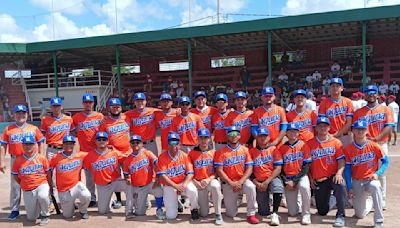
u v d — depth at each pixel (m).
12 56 24.62
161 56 26.59
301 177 6.46
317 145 6.48
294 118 7.21
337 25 17.80
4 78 27.47
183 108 7.54
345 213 6.74
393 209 6.80
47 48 21.39
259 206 6.78
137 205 7.03
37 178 6.74
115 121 7.51
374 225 5.95
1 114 25.52
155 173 6.92
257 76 24.34
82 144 7.64
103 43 20.33
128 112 7.91
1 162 7.13
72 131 7.67
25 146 6.68
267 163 6.61
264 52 24.77
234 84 24.66
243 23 17.69
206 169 6.74
